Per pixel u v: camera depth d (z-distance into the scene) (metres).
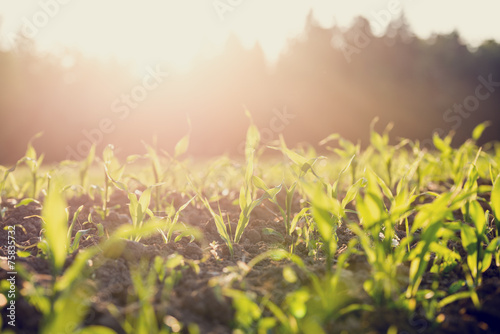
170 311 1.46
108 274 1.77
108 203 3.62
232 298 1.53
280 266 1.92
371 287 1.53
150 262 1.94
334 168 5.25
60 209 1.36
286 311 1.49
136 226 2.22
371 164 4.62
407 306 1.50
